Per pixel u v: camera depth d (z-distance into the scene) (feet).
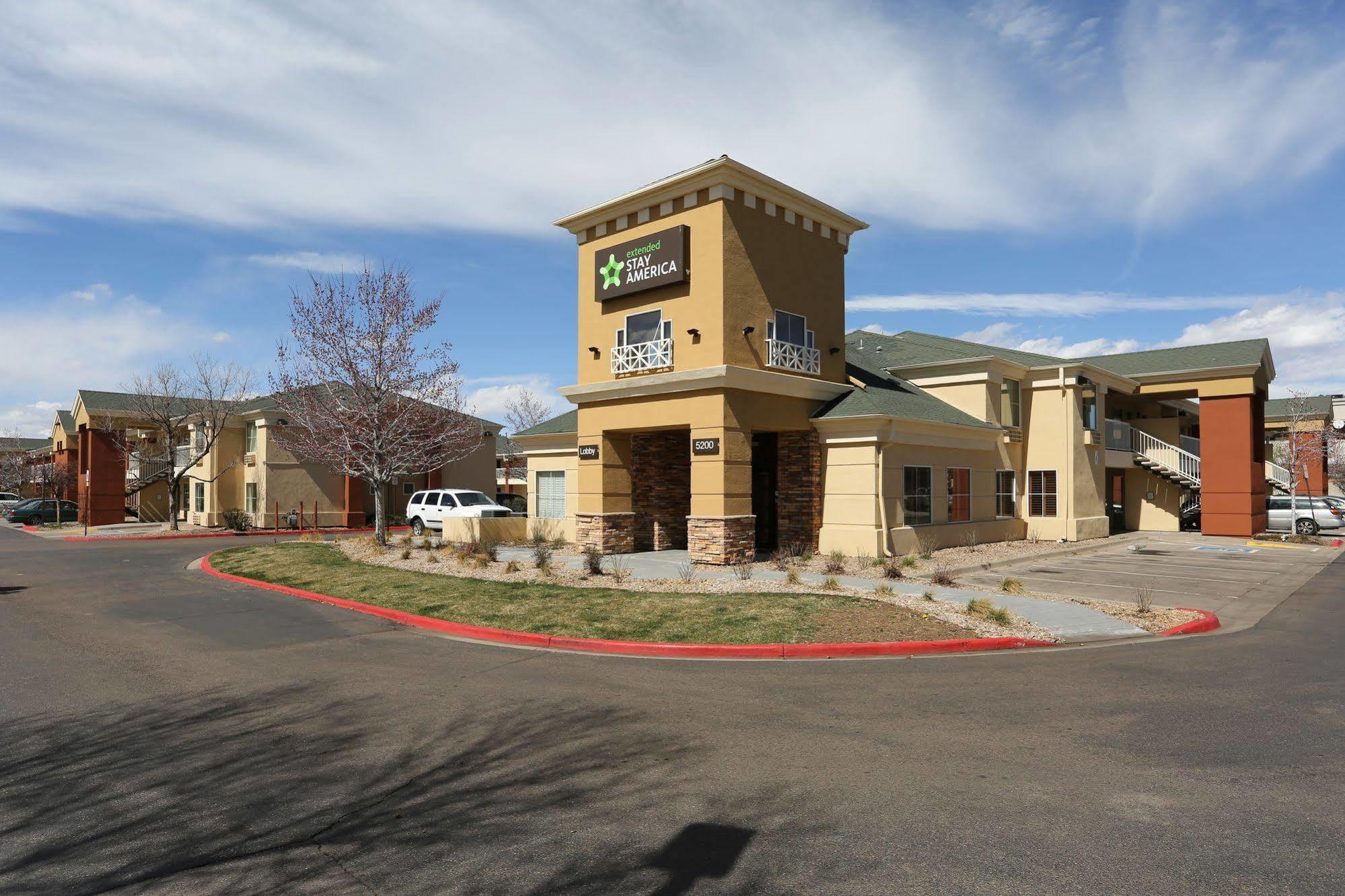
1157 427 110.01
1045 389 88.12
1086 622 39.32
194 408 136.15
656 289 65.36
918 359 87.71
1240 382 92.79
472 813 17.42
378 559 65.41
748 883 14.15
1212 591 51.65
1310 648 34.42
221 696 27.58
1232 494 92.63
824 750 21.38
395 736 22.91
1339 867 14.51
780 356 65.05
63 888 14.16
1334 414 173.99
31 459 230.48
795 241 68.18
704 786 18.84
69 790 18.93
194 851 15.66
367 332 80.38
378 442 78.18
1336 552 77.92
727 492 60.39
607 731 23.17
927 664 31.76
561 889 14.05
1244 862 14.71
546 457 84.94
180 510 153.28
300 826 16.81
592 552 57.67
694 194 63.16
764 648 33.76
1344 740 21.81
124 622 42.80
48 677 30.37
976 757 20.72
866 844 15.67
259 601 49.93
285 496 124.36
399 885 14.20
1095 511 90.84
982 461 80.89
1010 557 67.92
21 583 60.08
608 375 69.15
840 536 65.67
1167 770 19.60
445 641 37.42
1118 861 14.82
